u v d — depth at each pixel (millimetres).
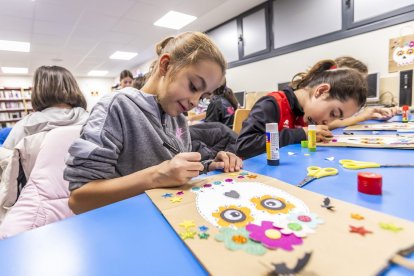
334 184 482
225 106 2521
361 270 228
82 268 258
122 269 254
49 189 791
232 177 544
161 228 333
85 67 6926
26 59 5613
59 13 3426
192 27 4492
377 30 2707
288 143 938
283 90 1184
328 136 982
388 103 2516
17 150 864
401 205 375
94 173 560
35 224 745
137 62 6785
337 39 3039
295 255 255
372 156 684
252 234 297
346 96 971
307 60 3379
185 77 648
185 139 940
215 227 322
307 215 342
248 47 4188
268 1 3740
